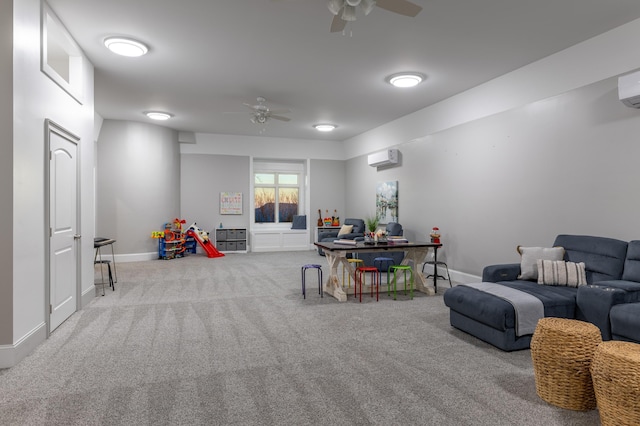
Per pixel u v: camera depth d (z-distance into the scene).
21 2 2.97
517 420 2.15
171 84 5.75
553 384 2.31
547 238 4.65
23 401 2.35
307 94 6.23
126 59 4.77
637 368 1.86
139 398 2.39
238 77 5.45
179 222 9.03
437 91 6.03
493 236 5.44
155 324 3.88
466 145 5.96
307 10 3.63
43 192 3.38
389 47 4.45
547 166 4.66
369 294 5.25
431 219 6.77
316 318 4.11
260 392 2.47
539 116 4.76
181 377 2.68
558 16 3.72
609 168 3.98
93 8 3.57
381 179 8.53
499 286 3.64
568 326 2.35
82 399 2.37
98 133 7.88
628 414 1.88
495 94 5.42
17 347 2.90
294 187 10.98
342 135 9.91
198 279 6.25
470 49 4.49
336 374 2.74
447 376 2.71
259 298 5.00
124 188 8.14
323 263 8.02
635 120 3.75
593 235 4.13
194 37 4.18
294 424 2.10
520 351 3.18
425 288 5.32
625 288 2.98
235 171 9.98
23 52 3.01
